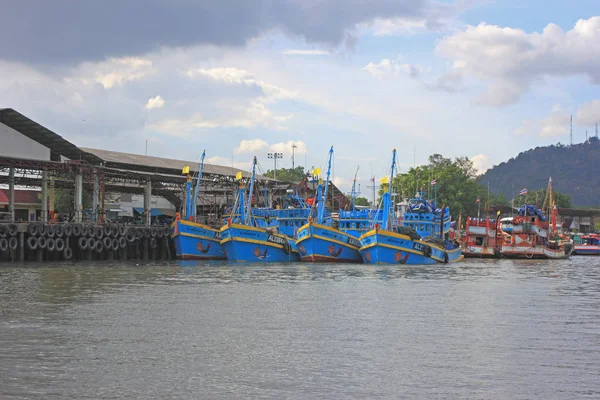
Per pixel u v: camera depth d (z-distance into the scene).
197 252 73.00
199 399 20.05
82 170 73.38
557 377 22.58
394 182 152.12
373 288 45.09
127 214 107.88
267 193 98.38
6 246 61.66
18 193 93.00
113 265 62.72
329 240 69.19
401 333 29.22
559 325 31.55
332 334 28.89
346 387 21.28
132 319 31.78
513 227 92.50
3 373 22.30
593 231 171.75
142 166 85.62
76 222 70.62
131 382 21.56
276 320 32.00
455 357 25.03
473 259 88.69
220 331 29.27
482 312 35.19
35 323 30.47
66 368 23.00
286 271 57.69
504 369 23.48
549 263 80.88
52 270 55.09
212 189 106.25
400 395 20.56
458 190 146.88
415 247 69.56
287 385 21.42
